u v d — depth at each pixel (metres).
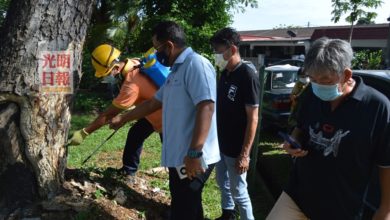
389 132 2.09
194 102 2.80
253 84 3.46
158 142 7.36
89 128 3.65
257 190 5.27
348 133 2.15
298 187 2.50
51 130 3.46
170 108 2.93
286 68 8.84
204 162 2.75
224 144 3.66
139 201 3.99
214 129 3.05
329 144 2.22
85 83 12.79
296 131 2.48
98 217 3.45
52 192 3.50
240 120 3.56
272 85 8.49
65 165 3.70
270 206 4.77
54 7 3.32
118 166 5.78
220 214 4.36
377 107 2.11
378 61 13.05
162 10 13.98
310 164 2.34
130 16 12.97
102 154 6.53
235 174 3.65
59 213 3.39
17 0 3.32
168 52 2.94
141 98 3.84
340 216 2.29
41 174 3.43
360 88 2.15
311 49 2.08
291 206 2.54
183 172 2.90
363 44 19.92
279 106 8.02
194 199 2.95
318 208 2.37
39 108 3.37
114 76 3.88
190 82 2.80
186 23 13.35
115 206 3.69
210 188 5.08
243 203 3.66
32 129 3.36
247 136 3.48
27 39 3.28
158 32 2.93
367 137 2.11
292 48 24.86
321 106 2.27
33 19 3.27
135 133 4.25
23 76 3.29
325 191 2.30
